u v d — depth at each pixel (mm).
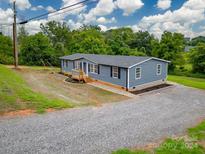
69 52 44219
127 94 17031
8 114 9719
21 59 40938
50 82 21406
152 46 50469
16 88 14461
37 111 10430
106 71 21000
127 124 9352
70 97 14547
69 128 8531
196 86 21875
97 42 45562
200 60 41656
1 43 43656
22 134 7734
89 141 7395
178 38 44500
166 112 11766
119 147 7000
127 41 58656
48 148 6766
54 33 60062
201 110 12531
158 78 22172
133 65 18375
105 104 13203
